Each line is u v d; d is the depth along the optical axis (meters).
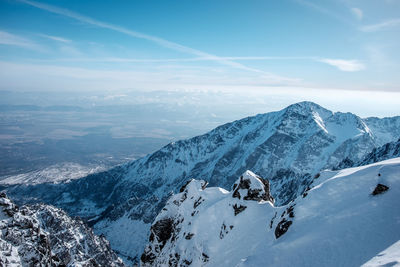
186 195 83.06
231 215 59.59
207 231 59.78
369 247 25.50
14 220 52.75
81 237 145.75
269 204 57.94
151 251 78.44
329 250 28.05
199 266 52.50
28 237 52.94
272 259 32.28
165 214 81.75
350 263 24.52
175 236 70.81
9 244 48.56
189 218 71.31
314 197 40.91
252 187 61.97
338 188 40.09
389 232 26.39
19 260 48.00
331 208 36.53
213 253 52.53
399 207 29.59
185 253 59.59
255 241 46.31
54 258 60.66
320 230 32.66
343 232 29.83
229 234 55.00
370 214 30.58
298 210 40.28
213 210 64.81
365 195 35.09
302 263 28.39
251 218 56.00
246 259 36.06
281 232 39.69
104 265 136.00
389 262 20.92
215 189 78.44
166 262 64.69
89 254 133.62
